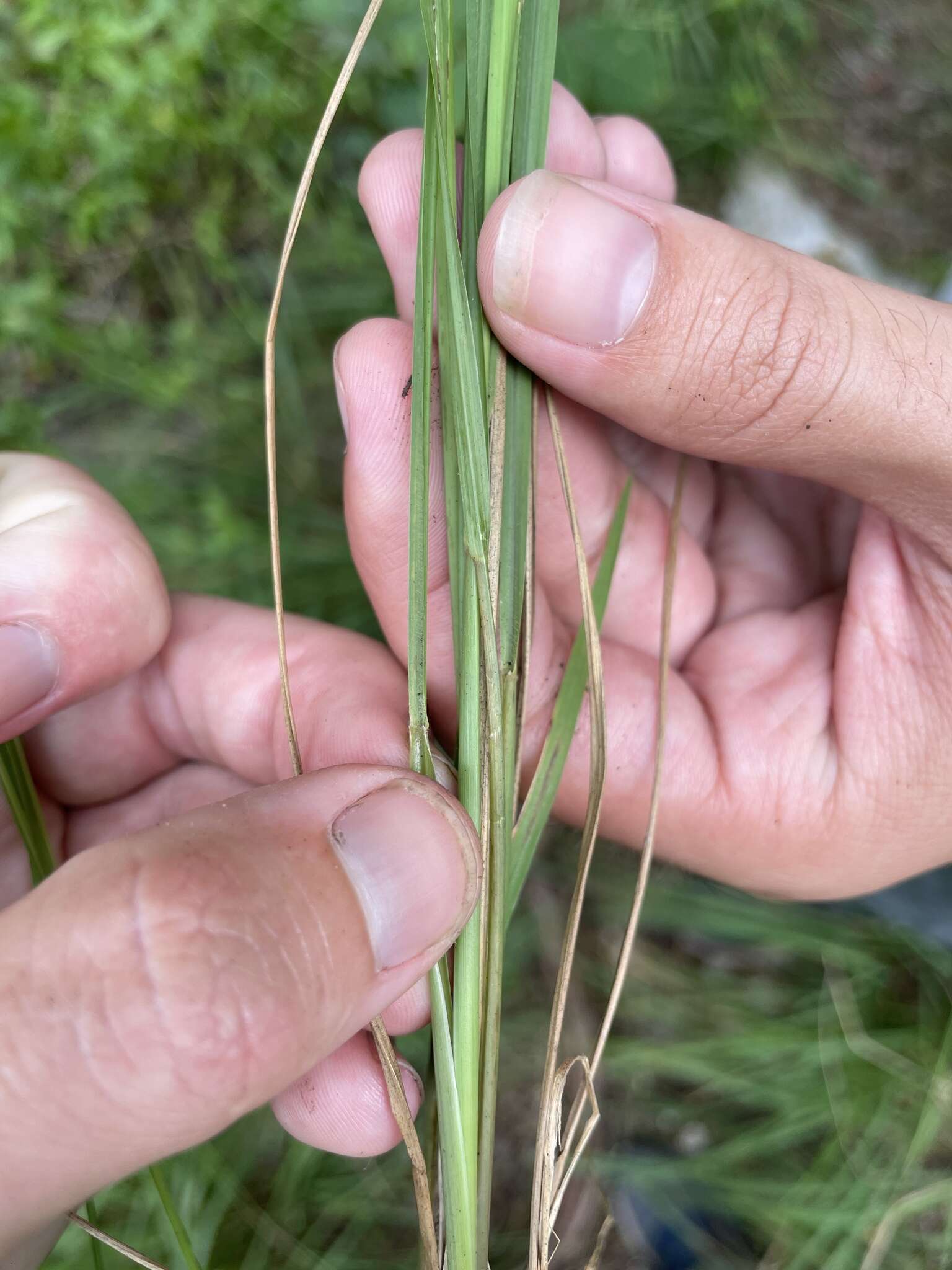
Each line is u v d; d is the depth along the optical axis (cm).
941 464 18
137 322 35
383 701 20
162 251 35
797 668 22
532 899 29
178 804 22
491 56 17
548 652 20
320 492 33
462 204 18
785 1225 25
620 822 22
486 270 17
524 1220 26
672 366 17
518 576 18
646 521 22
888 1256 26
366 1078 19
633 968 29
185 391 34
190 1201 24
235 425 33
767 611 23
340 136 35
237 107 34
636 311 17
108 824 22
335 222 35
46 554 19
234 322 34
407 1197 25
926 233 36
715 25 36
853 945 28
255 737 21
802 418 18
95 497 19
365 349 19
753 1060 27
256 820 16
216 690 21
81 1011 15
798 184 36
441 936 16
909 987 29
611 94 35
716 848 22
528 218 16
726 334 17
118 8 34
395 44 34
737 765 21
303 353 34
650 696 21
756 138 36
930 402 18
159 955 15
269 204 35
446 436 17
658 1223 26
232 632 21
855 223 36
